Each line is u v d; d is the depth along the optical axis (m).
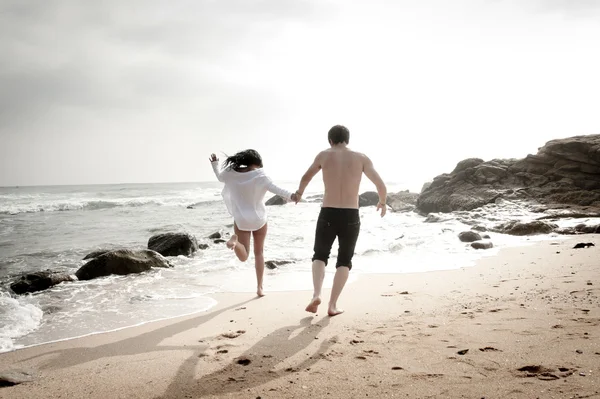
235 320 4.26
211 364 3.08
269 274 6.81
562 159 16.00
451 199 16.84
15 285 6.29
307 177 4.68
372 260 7.62
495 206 14.90
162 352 3.38
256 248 5.44
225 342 3.57
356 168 4.47
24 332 4.09
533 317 3.70
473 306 4.27
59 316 4.66
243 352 3.30
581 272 5.58
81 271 7.02
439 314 4.07
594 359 2.71
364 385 2.60
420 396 2.42
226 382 2.76
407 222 14.62
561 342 3.04
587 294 4.36
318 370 2.88
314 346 3.37
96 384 2.79
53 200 33.81
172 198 35.69
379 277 6.17
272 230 13.29
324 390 2.57
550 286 4.88
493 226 11.45
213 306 4.92
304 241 10.90
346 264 4.37
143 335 3.88
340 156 4.51
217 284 6.18
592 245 7.82
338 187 4.43
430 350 3.11
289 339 3.57
